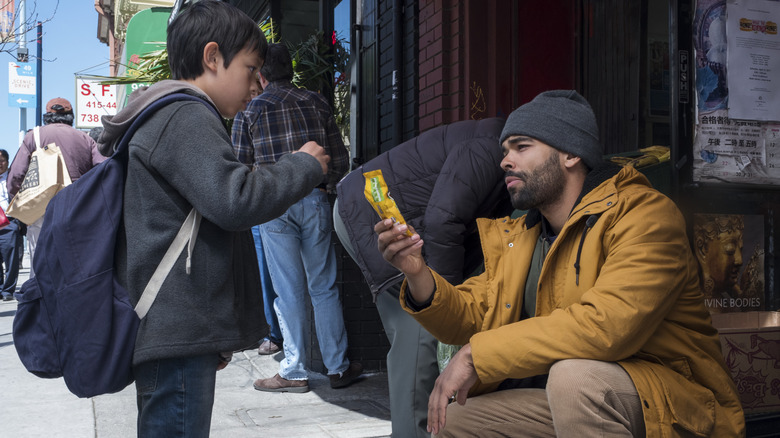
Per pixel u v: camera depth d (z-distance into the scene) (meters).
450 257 2.62
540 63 4.95
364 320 4.57
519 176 1.95
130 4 16.52
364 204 2.91
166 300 1.64
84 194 1.67
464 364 1.79
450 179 2.64
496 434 1.95
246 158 4.31
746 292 3.01
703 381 1.81
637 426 1.71
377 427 3.38
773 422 2.80
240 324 1.76
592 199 1.85
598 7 5.05
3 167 8.77
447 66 4.90
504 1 4.80
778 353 2.83
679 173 2.87
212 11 1.83
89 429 3.34
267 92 4.34
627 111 5.12
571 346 1.68
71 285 1.62
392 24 5.55
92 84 16.98
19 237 9.33
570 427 1.68
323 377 4.54
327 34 7.07
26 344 1.70
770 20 3.02
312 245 4.14
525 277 2.01
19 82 20.06
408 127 5.34
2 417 3.54
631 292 1.66
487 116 4.79
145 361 1.61
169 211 1.66
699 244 2.91
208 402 1.71
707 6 2.91
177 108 1.67
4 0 9.73
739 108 2.96
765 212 3.05
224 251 1.71
